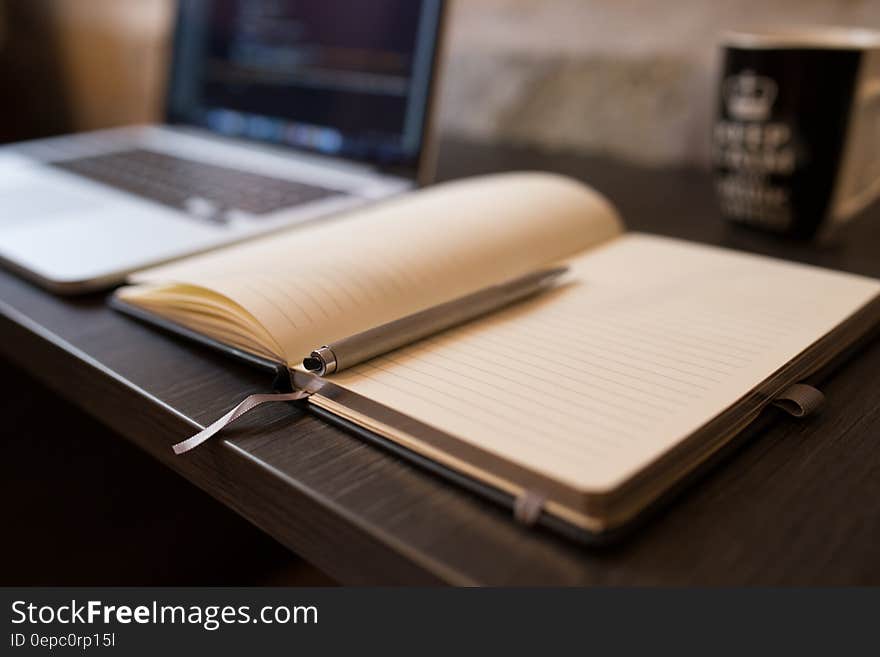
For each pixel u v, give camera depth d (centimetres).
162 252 52
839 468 31
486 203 54
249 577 97
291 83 77
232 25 82
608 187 75
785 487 30
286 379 37
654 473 28
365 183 68
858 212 61
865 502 29
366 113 71
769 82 54
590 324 41
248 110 81
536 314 42
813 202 56
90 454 80
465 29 94
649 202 69
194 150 81
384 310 41
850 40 59
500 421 31
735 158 58
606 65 83
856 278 45
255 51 80
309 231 51
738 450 33
